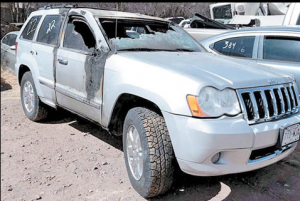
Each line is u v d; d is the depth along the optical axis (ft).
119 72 10.06
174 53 11.71
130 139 9.93
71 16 13.37
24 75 16.40
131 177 9.91
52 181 10.59
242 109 8.37
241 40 16.39
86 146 13.46
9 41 26.63
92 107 11.31
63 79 12.91
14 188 10.17
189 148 8.04
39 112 15.81
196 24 27.40
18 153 12.76
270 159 8.93
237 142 8.00
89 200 9.46
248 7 38.63
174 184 10.24
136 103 10.19
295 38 14.60
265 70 10.29
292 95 9.92
